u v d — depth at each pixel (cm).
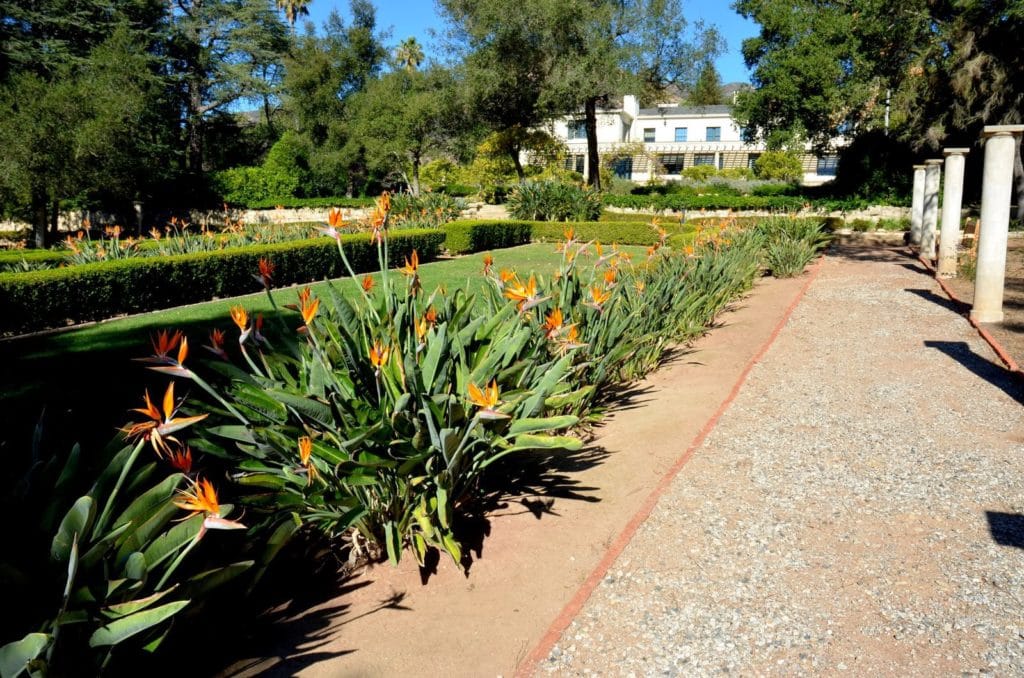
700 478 412
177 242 1363
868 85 2211
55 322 936
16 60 2802
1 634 189
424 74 3142
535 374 362
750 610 282
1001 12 1786
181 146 3594
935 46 2031
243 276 1223
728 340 791
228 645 263
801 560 319
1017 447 451
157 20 3459
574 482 409
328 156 3556
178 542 212
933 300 1045
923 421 509
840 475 414
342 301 325
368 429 282
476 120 3119
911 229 1986
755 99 2433
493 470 391
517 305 382
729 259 971
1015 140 838
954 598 286
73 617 181
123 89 2586
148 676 230
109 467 226
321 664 253
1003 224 834
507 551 332
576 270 559
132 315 1025
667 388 601
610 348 517
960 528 345
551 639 264
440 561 326
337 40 3928
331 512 301
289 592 303
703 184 3459
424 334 324
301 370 328
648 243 2080
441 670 250
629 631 270
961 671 242
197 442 291
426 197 2419
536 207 2416
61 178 2338
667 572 311
